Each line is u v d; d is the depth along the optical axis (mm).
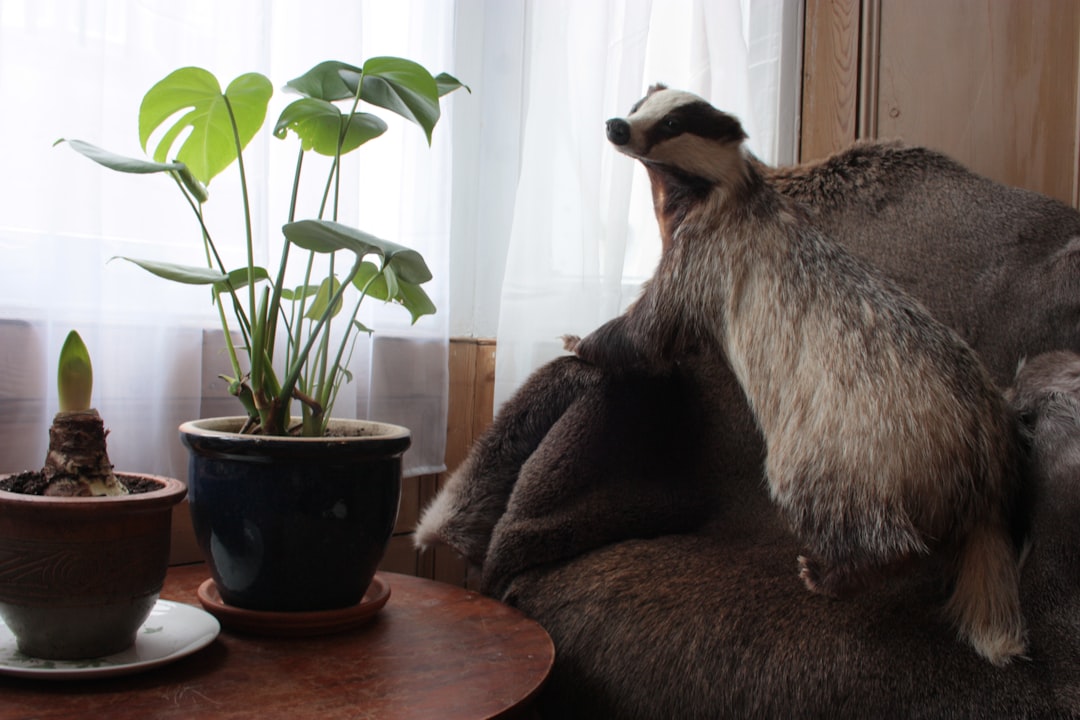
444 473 1602
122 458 1155
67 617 702
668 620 968
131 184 1148
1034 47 1576
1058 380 997
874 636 899
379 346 1430
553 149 1541
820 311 1018
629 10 1628
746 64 1753
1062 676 824
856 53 1742
